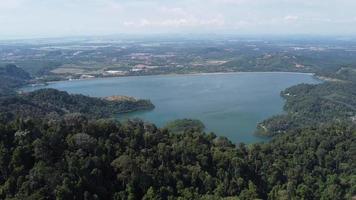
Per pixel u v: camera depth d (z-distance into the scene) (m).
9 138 145.00
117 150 152.12
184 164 159.25
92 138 151.25
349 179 190.12
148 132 174.00
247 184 157.50
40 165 132.50
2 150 135.25
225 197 143.75
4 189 126.38
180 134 190.00
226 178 154.75
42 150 138.38
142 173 143.25
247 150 199.38
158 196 135.38
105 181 139.50
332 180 185.88
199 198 139.25
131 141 160.00
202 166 163.00
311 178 184.00
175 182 146.62
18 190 126.38
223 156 167.62
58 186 126.19
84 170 136.75
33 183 125.88
